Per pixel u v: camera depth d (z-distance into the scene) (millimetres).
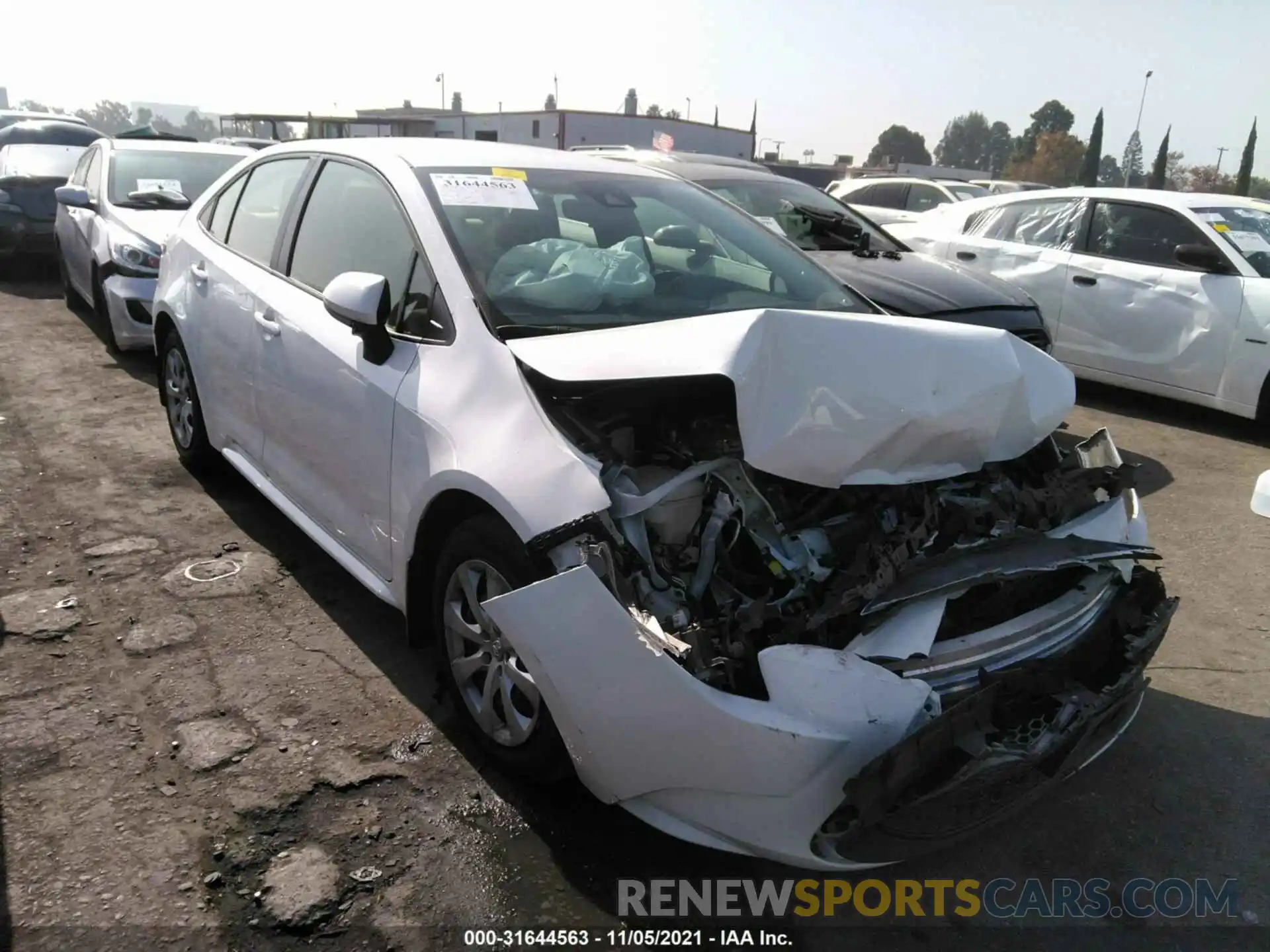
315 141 4047
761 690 2246
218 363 4184
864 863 2287
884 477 2564
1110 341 7371
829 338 2500
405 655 3414
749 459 2359
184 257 4684
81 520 4387
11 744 2793
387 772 2793
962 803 2268
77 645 3340
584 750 2354
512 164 3625
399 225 3236
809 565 2428
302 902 2314
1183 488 5785
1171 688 3547
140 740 2857
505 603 2324
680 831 2348
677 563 2496
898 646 2238
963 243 8367
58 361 7230
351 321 2965
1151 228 7277
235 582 3867
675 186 4031
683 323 2613
